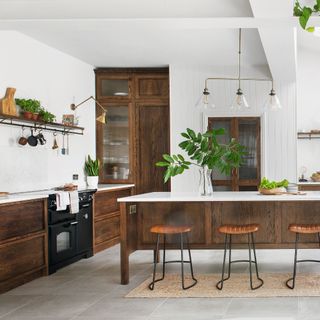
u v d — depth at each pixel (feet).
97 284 14.23
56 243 16.12
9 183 16.40
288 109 23.25
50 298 12.73
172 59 22.15
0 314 11.33
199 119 23.38
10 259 13.67
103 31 17.25
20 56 17.37
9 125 16.48
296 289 13.09
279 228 14.89
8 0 13.01
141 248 15.28
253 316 10.82
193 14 12.78
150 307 11.70
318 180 24.12
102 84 23.84
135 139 23.67
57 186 19.63
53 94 19.72
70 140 20.89
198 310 11.37
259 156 23.40
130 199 14.02
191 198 13.92
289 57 17.80
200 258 17.98
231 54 21.09
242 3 12.73
